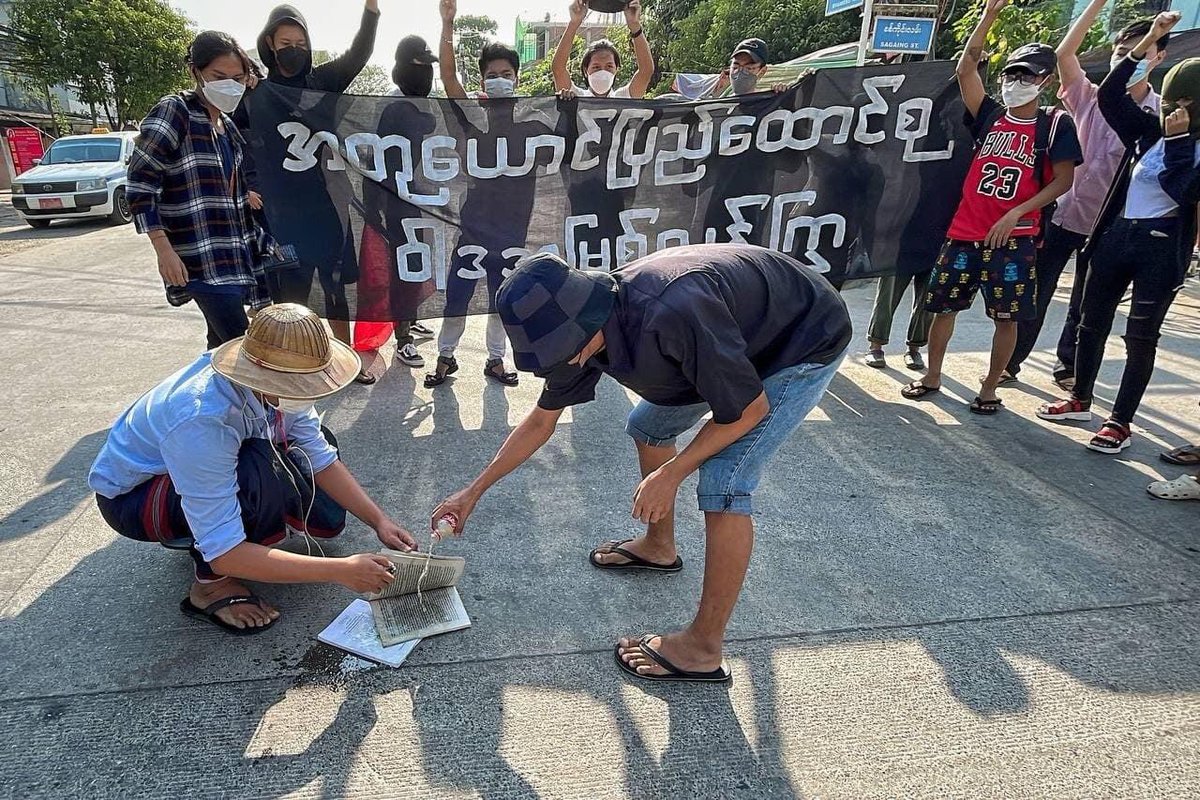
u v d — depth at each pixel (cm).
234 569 178
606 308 143
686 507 274
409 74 382
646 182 363
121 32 1941
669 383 163
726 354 145
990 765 162
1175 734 170
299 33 346
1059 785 157
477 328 520
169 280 281
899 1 627
